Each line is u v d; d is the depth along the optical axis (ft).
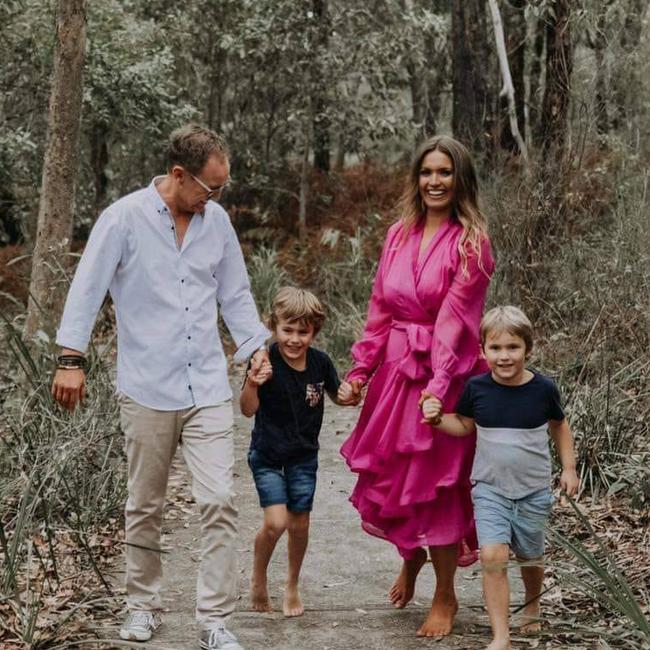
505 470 12.37
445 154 13.16
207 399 12.49
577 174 31.83
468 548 13.87
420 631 13.24
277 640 13.17
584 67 36.42
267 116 49.37
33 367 20.04
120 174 50.85
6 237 46.57
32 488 16.85
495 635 11.85
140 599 13.00
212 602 12.31
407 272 13.30
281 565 16.28
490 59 41.37
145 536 12.83
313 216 49.57
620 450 19.45
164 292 12.39
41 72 40.91
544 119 34.35
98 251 12.25
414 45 45.78
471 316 13.08
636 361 21.30
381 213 46.78
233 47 44.52
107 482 17.97
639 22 35.24
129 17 43.55
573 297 28.02
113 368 24.79
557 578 14.78
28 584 13.24
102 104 41.78
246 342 13.16
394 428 13.16
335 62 44.70
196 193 12.14
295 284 42.78
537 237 30.04
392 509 13.15
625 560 15.46
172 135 12.21
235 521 12.44
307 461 13.83
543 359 24.39
